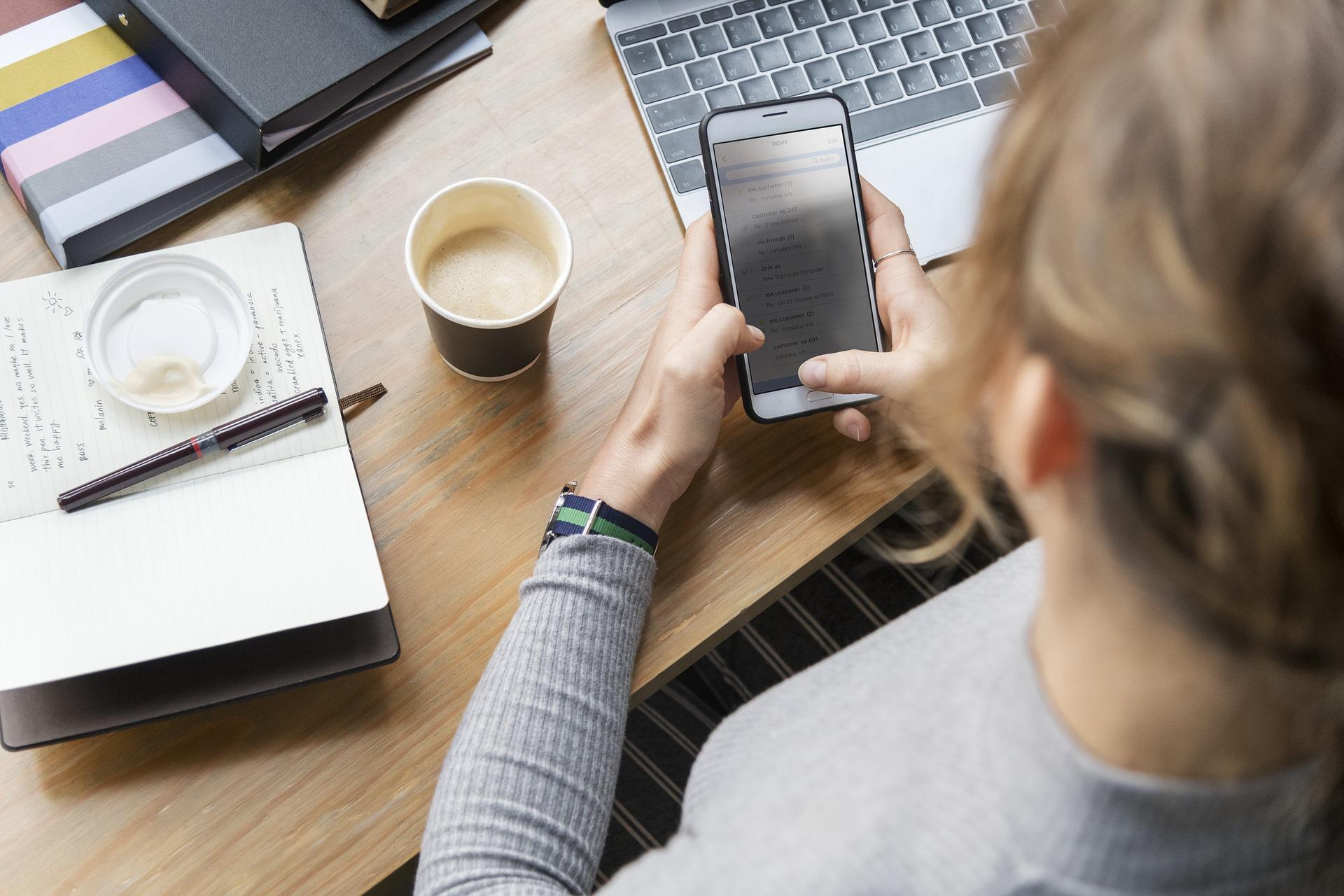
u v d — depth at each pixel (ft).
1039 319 0.68
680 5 2.42
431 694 1.98
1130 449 0.64
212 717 1.93
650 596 1.96
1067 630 0.84
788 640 3.26
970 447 0.99
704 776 1.43
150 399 1.97
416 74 2.34
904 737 1.04
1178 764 0.83
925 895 0.93
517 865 1.61
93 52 2.24
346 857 1.89
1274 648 0.68
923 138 2.39
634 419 2.02
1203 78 0.59
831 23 2.43
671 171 2.33
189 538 1.94
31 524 1.93
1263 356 0.56
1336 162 0.55
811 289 2.13
